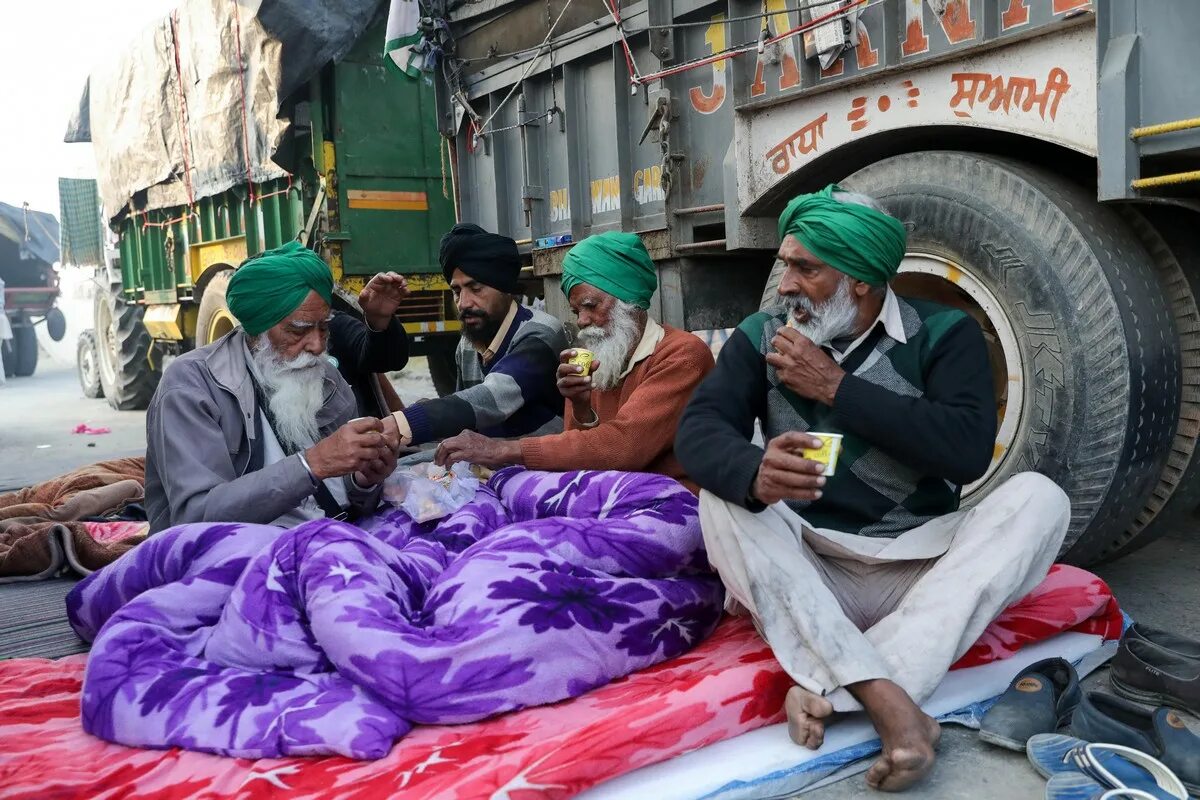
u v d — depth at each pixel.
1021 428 3.10
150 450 2.94
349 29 6.89
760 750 2.06
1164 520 3.37
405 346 3.71
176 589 2.48
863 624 2.39
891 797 1.97
